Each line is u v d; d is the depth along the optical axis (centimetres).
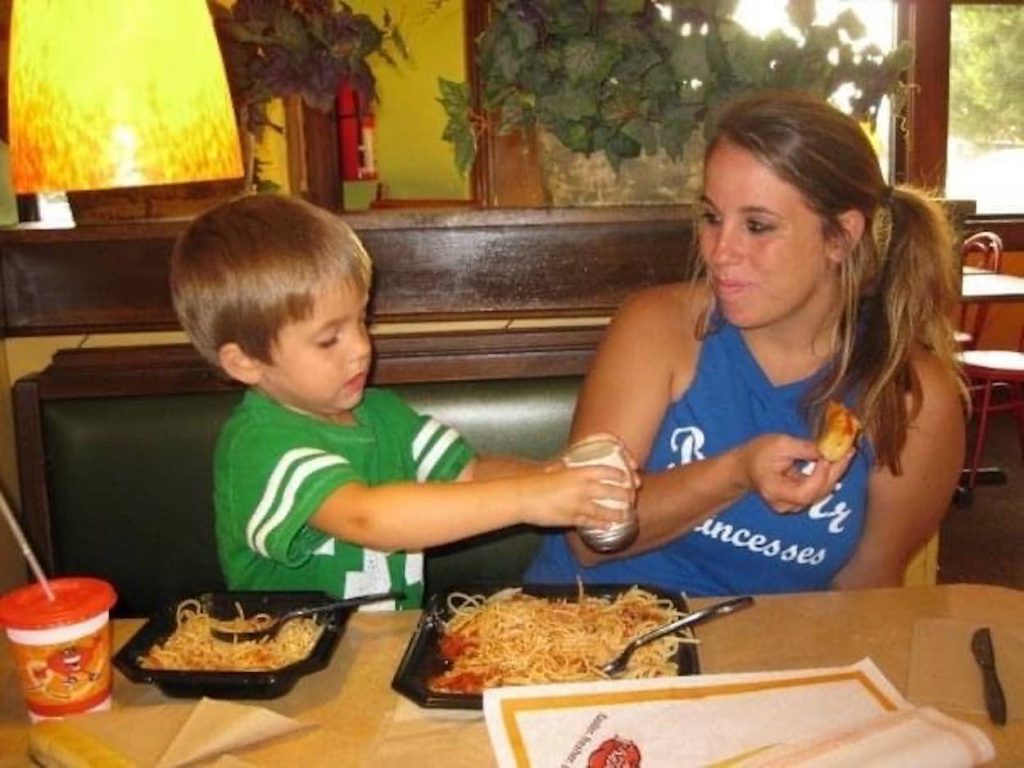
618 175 176
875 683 94
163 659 99
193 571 171
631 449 139
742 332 139
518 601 110
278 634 105
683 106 166
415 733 90
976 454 409
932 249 137
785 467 117
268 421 124
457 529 109
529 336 176
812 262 125
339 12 182
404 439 144
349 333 124
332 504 114
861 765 78
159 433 168
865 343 136
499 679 95
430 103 452
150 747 85
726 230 123
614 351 144
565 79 164
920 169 519
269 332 120
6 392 179
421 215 175
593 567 142
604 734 85
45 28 117
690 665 97
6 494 177
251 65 177
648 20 162
